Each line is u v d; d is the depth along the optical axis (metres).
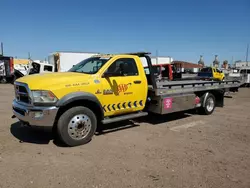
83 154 4.09
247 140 5.04
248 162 3.87
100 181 3.15
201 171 3.50
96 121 4.81
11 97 11.73
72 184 3.06
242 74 24.19
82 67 5.44
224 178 3.30
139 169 3.53
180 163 3.77
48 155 4.02
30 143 4.62
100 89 4.79
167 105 6.20
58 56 22.23
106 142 4.77
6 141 4.71
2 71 22.03
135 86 5.49
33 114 4.14
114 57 5.20
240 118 7.36
